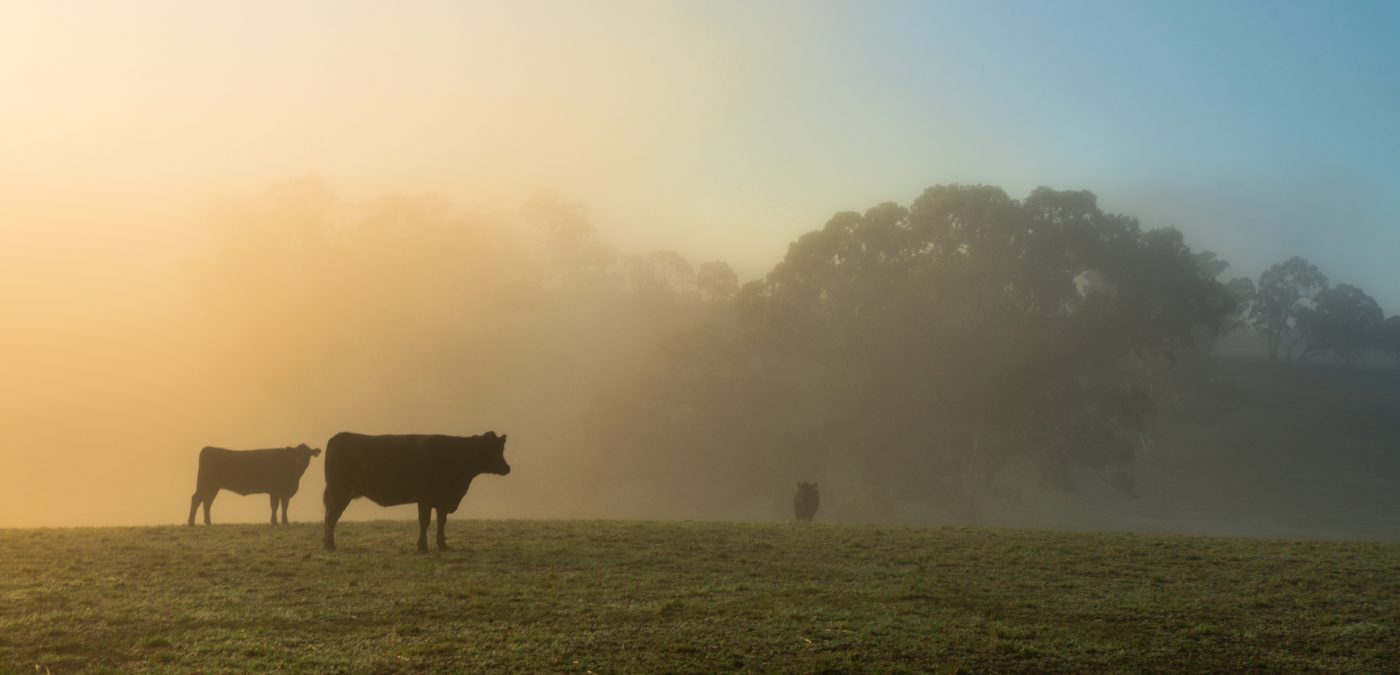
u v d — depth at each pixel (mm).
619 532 21219
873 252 71688
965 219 69812
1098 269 71375
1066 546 20234
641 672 10750
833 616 13414
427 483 18328
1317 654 12438
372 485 18344
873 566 17625
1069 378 70625
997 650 12047
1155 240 72312
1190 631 13266
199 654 11000
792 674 10891
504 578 15562
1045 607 14492
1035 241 69438
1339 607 14828
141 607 13023
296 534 20703
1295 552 19953
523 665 10852
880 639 12297
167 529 21484
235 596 13812
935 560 18328
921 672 11125
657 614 13297
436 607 13375
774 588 15305
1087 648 12305
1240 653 12359
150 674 10242
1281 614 14328
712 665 11070
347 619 12711
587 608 13562
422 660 10898
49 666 10477
